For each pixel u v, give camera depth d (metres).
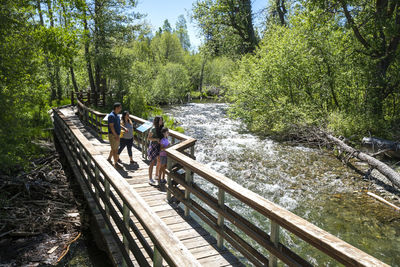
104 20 22.92
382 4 13.18
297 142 14.52
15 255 4.95
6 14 9.68
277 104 16.19
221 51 28.39
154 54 54.19
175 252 2.16
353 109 13.77
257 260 3.09
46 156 10.09
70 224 6.05
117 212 4.55
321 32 14.35
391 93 13.78
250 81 16.94
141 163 7.77
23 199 6.80
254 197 3.01
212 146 13.77
